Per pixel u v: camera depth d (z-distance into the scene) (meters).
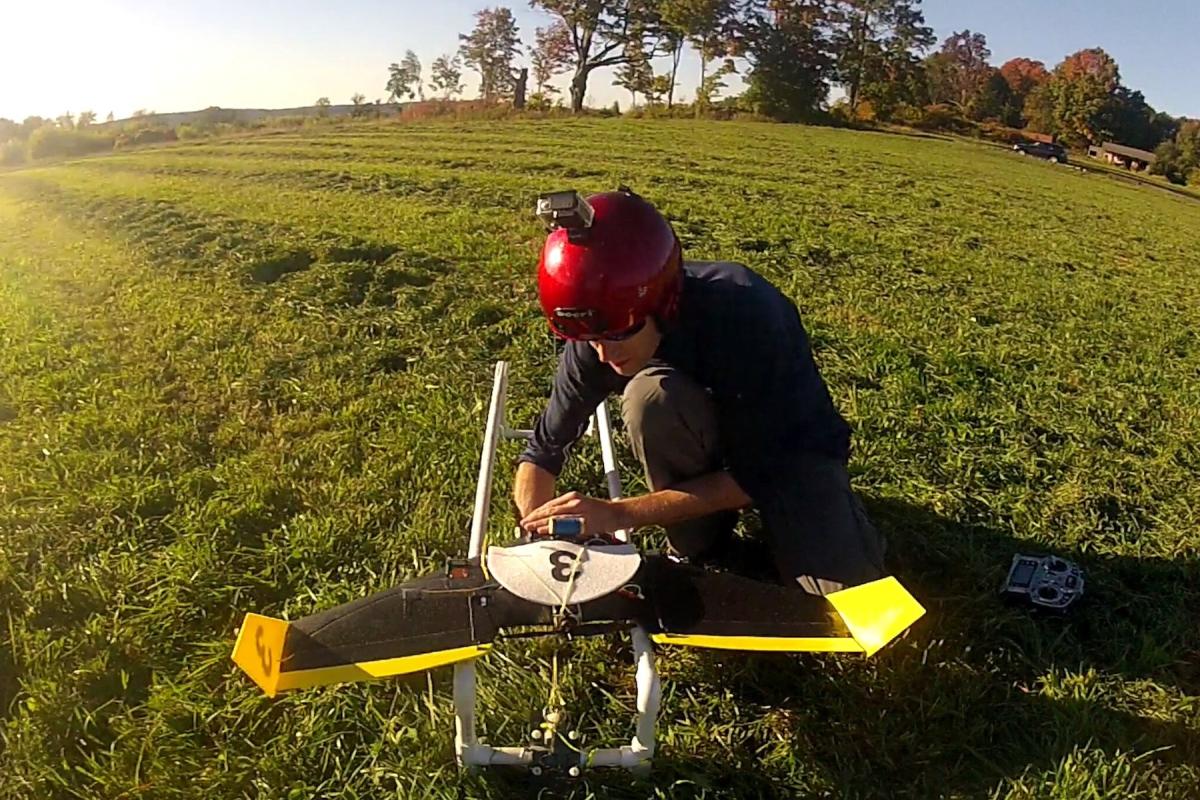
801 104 43.69
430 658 2.29
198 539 3.48
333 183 12.83
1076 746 2.58
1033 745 2.63
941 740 2.65
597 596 2.37
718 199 12.48
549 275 2.35
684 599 2.47
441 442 4.30
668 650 2.95
